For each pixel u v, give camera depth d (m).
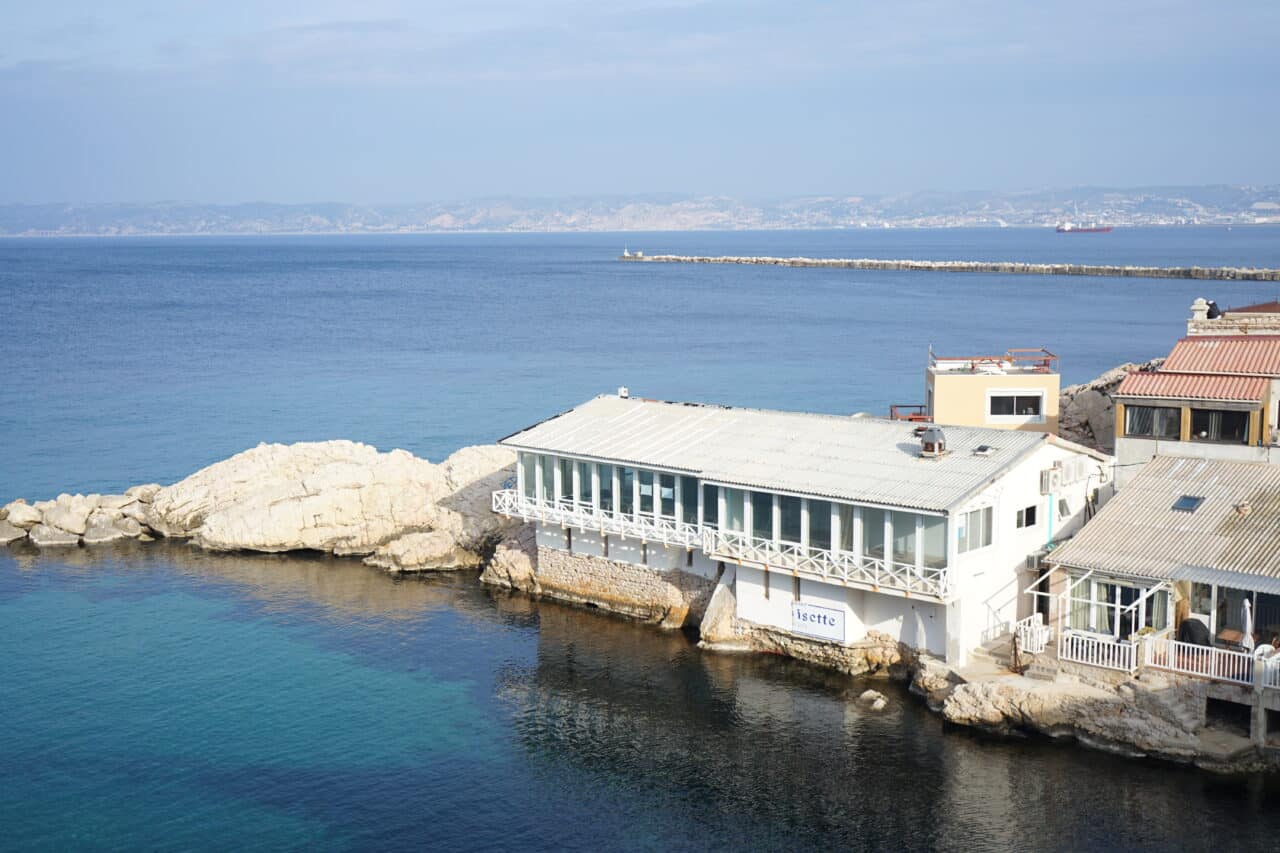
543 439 64.31
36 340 184.75
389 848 40.75
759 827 41.62
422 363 159.50
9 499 89.00
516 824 42.22
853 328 195.12
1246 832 39.81
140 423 117.50
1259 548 46.62
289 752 47.75
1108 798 42.16
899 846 40.12
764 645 56.25
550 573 65.94
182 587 68.88
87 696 53.28
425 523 75.38
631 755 47.09
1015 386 65.69
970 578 50.44
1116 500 52.22
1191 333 67.12
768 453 57.97
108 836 41.50
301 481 78.38
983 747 46.22
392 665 56.78
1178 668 44.91
